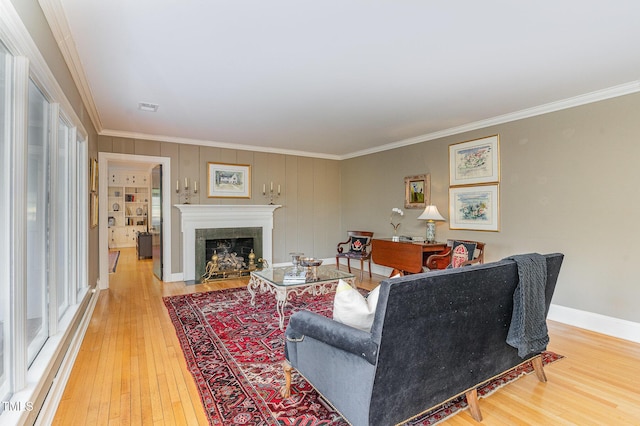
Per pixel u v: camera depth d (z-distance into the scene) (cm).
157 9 188
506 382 224
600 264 321
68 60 240
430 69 270
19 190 150
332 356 169
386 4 184
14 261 150
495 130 409
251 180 590
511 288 186
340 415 176
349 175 669
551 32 213
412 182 524
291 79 290
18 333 151
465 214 445
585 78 287
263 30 212
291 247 635
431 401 167
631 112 300
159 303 398
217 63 259
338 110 378
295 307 386
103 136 466
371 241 547
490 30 211
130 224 946
